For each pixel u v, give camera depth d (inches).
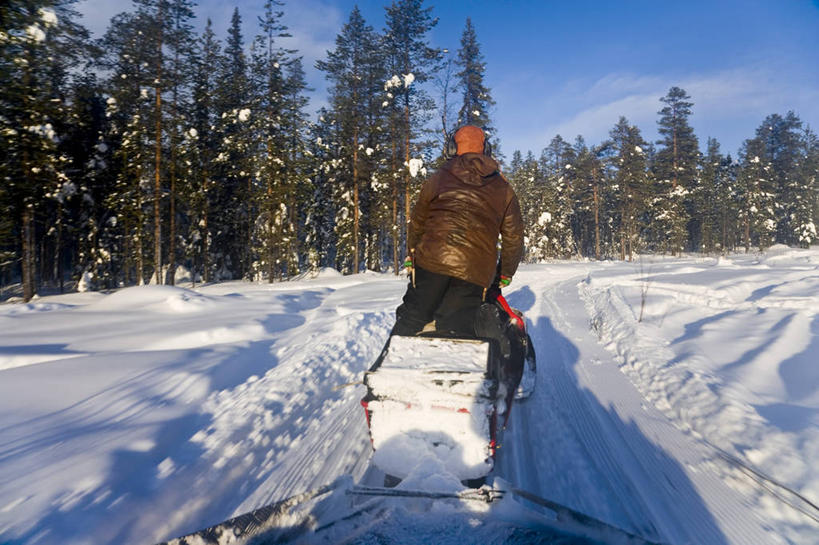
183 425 151.2
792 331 246.8
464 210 121.9
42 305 466.0
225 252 1642.5
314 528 73.9
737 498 105.3
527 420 155.5
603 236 2967.5
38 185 982.4
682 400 167.2
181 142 1149.7
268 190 1300.4
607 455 128.0
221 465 124.6
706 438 139.4
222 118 1380.4
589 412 162.6
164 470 118.8
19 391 173.6
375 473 121.0
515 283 773.3
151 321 345.7
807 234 2691.9
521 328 136.7
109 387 179.6
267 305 432.8
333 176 1553.9
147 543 90.2
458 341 113.7
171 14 979.9
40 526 90.7
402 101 1248.2
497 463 123.6
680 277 673.6
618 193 2453.2
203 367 209.9
